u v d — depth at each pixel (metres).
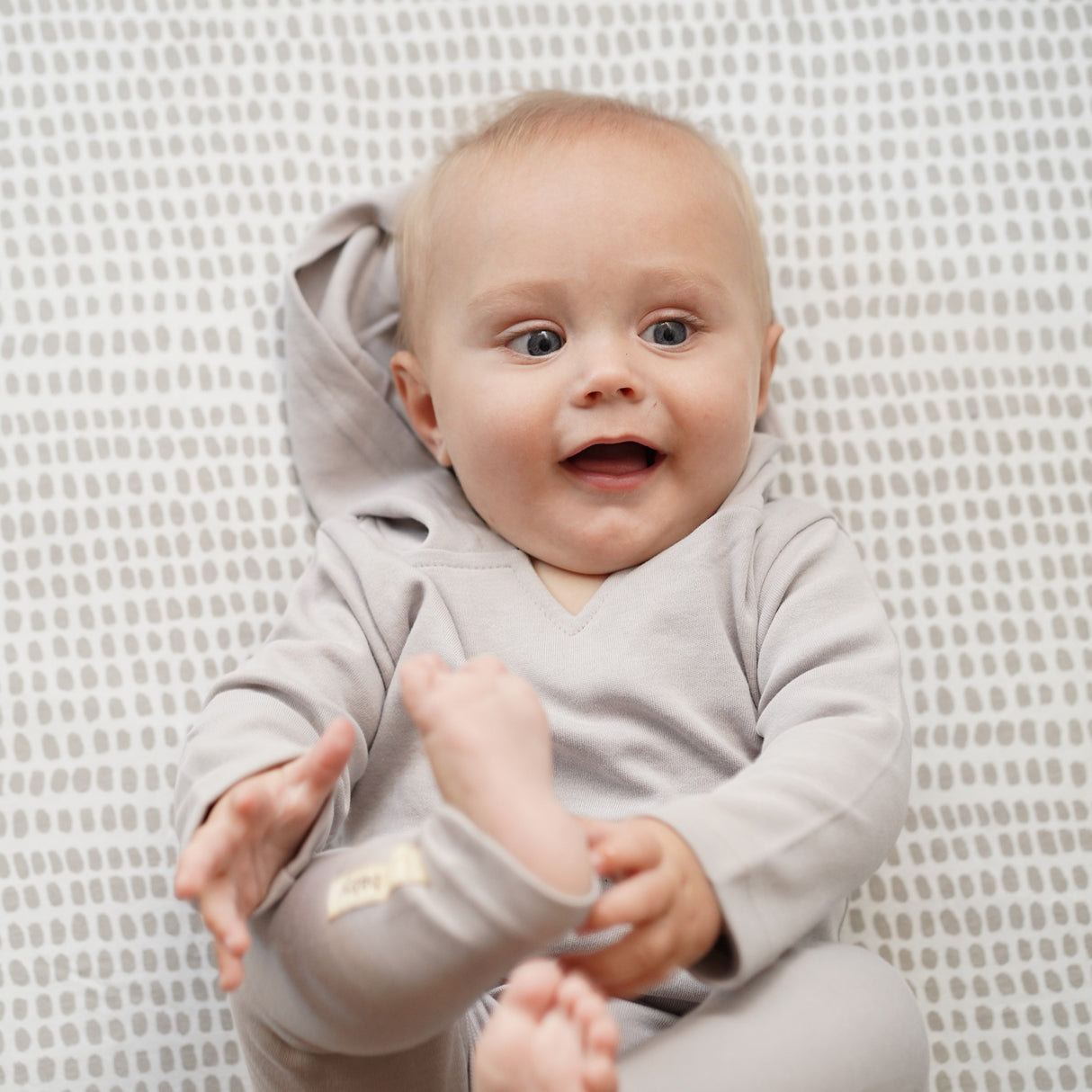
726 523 1.06
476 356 1.06
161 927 1.13
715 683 1.01
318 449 1.23
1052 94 1.38
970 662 1.23
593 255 1.03
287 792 0.77
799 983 0.79
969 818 1.19
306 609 1.08
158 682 1.19
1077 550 1.27
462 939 0.66
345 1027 0.73
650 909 0.70
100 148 1.30
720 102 1.36
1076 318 1.33
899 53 1.38
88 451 1.24
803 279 1.32
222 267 1.29
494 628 1.05
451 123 1.35
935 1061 1.13
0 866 1.13
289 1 1.35
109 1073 1.10
